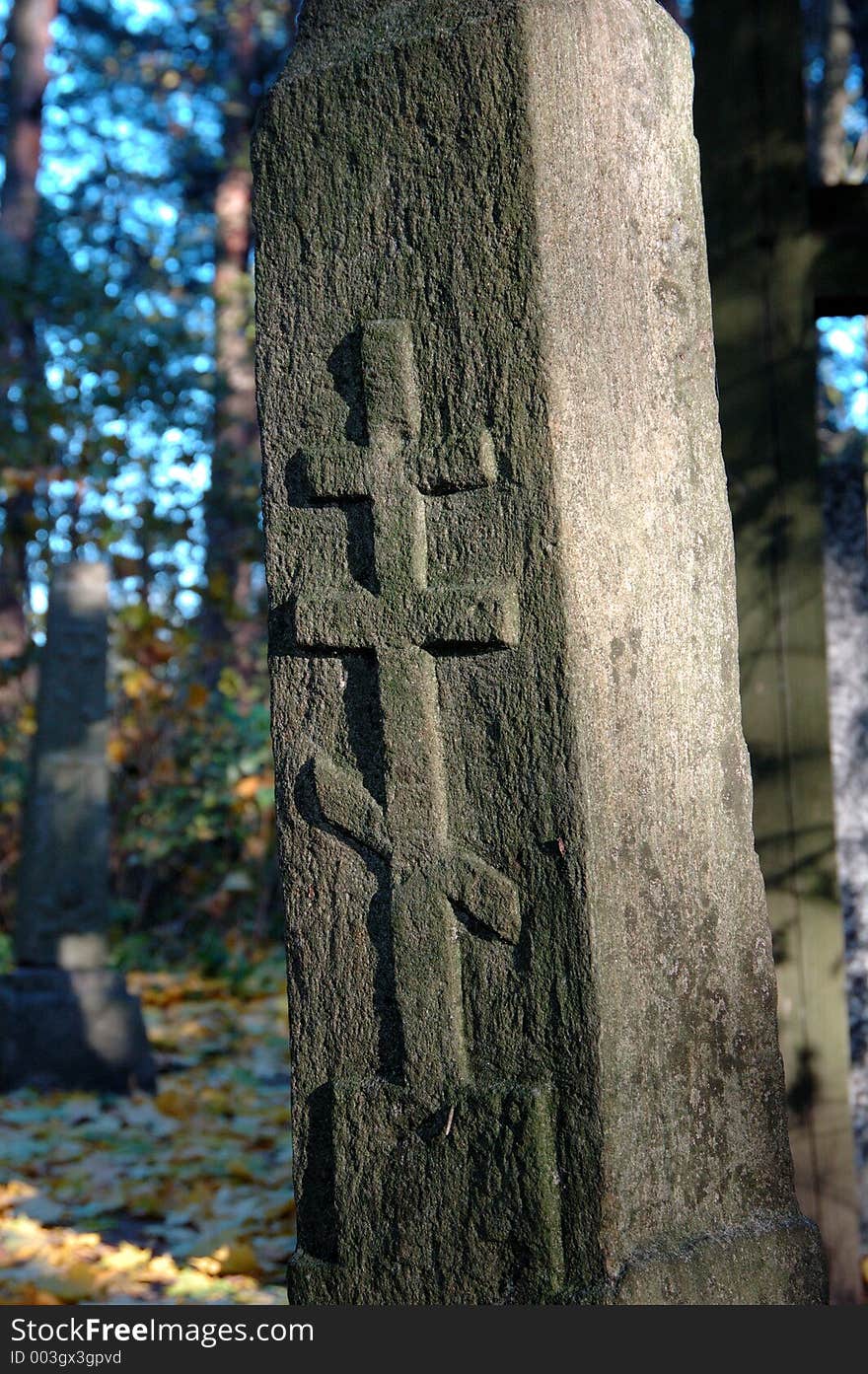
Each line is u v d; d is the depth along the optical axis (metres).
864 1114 1.78
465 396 1.15
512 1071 1.12
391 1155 1.16
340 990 1.20
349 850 1.20
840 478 1.83
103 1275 1.67
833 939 1.61
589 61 1.18
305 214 1.22
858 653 1.82
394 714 1.17
